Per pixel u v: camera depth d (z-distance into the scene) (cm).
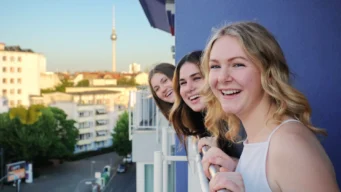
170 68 249
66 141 7119
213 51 104
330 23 216
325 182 82
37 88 11256
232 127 137
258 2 231
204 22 247
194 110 186
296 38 221
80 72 14338
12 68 10869
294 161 85
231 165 132
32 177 6744
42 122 6525
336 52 215
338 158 209
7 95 10762
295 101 96
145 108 724
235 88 101
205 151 151
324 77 215
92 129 10162
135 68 16588
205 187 99
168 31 1018
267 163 91
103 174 6950
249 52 97
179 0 251
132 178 7238
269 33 102
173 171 388
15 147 6328
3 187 6062
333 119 212
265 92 101
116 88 13725
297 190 84
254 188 93
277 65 99
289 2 223
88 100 10725
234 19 239
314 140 89
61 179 6988
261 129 100
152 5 688
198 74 180
